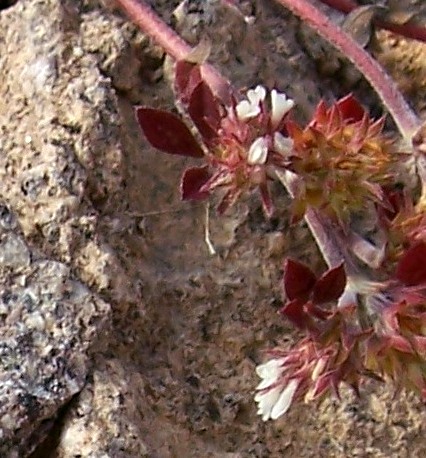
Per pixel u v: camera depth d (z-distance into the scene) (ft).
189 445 0.54
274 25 0.62
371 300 0.47
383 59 0.63
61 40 0.58
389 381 0.56
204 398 0.55
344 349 0.47
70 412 0.51
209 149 0.49
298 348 0.49
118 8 0.59
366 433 0.56
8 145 0.56
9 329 0.51
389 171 0.53
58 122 0.56
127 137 0.56
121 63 0.58
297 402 0.56
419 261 0.47
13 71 0.58
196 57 0.53
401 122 0.52
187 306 0.56
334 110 0.50
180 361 0.55
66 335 0.51
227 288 0.56
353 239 0.50
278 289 0.57
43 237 0.54
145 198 0.56
